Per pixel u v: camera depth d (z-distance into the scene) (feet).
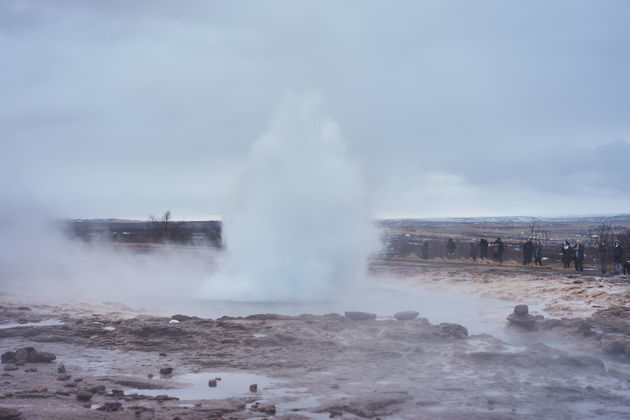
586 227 640.99
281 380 28.04
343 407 23.17
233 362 31.96
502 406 23.93
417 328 41.47
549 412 23.11
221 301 66.13
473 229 620.49
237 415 22.12
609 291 69.00
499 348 35.65
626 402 24.66
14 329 40.68
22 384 26.04
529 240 132.16
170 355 33.83
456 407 23.75
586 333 39.42
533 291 73.92
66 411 21.86
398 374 29.37
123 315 51.06
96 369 29.99
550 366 31.12
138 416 21.57
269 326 42.83
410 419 22.08
